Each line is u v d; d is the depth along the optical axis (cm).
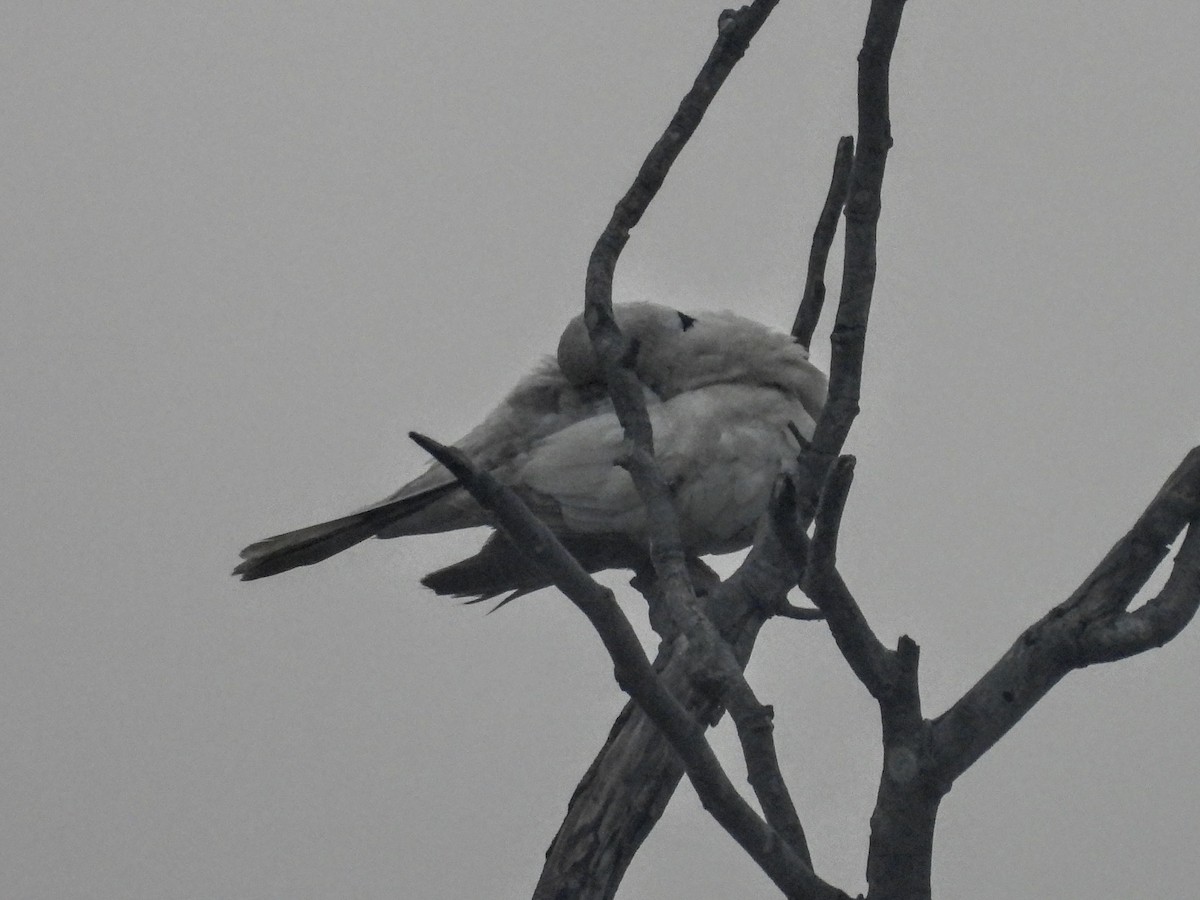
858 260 738
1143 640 650
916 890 675
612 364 776
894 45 677
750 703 643
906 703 662
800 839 627
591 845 920
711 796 599
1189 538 662
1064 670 662
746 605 920
